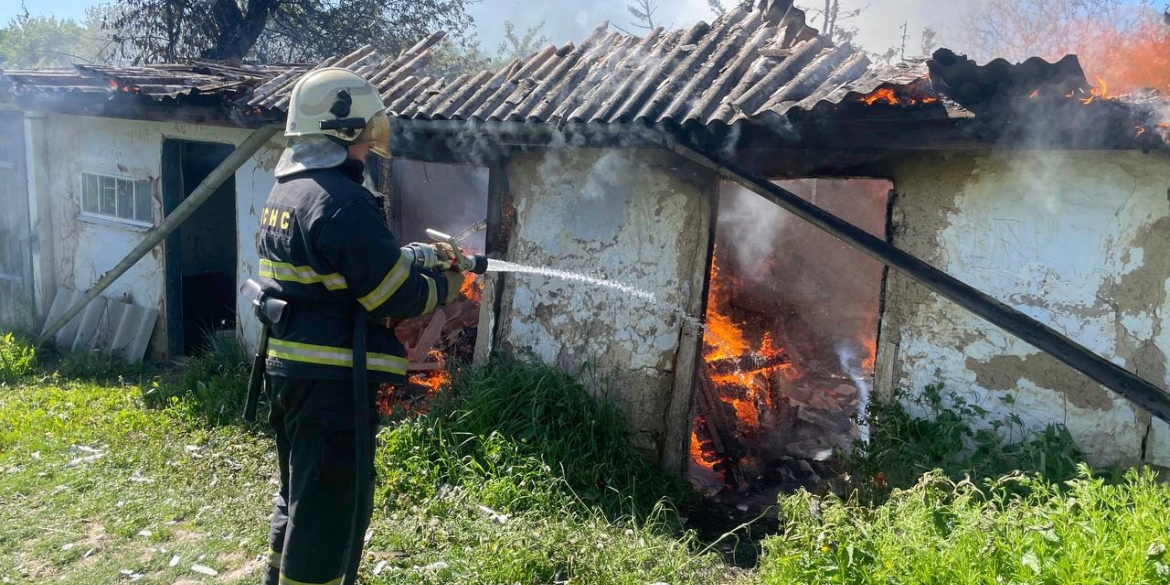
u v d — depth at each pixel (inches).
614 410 211.0
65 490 191.2
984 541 119.3
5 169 346.3
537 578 148.2
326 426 108.7
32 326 341.7
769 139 173.8
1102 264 163.8
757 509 205.6
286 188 109.7
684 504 203.2
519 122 201.0
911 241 183.2
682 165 208.1
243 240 291.0
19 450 215.2
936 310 180.5
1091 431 165.6
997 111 145.5
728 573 161.2
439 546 162.1
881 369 189.0
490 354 237.6
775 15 225.1
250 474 201.3
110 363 304.3
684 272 210.7
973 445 174.9
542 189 229.8
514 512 177.0
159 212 311.4
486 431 201.3
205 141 294.5
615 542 164.9
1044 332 158.9
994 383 174.6
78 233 337.4
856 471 180.2
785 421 263.0
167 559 160.1
